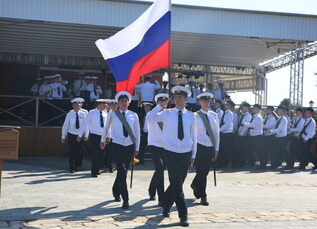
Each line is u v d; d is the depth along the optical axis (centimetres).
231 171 1412
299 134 1503
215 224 670
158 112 732
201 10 1653
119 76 870
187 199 878
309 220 717
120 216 707
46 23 1703
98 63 2467
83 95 1770
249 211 774
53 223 646
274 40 1920
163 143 720
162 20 840
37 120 1675
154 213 739
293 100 1841
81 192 912
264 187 1077
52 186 977
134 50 862
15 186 965
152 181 852
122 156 796
